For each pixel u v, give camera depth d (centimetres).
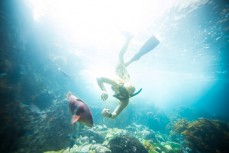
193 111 3197
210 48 2133
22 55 1048
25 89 987
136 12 1510
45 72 1297
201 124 1193
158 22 1634
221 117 3011
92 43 1906
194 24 1579
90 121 156
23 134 657
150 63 2872
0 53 844
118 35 1752
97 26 1647
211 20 1484
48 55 1346
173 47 2148
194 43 2003
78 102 168
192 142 1131
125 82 272
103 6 1432
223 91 9112
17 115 677
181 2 1447
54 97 1173
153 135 1517
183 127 1591
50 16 1339
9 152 586
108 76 268
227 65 2930
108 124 1572
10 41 930
